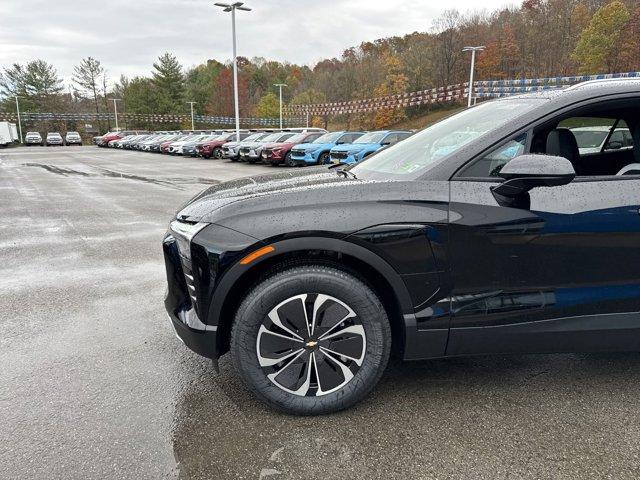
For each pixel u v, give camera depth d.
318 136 19.97
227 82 83.44
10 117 72.56
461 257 2.12
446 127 2.73
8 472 1.88
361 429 2.15
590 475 1.86
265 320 2.14
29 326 3.31
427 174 2.18
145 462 1.94
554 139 2.40
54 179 14.64
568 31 59.72
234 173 17.23
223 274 2.09
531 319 2.22
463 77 64.19
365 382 2.23
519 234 2.12
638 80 2.32
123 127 81.62
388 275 2.11
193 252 2.14
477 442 2.06
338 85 72.62
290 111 58.94
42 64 78.19
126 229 6.72
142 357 2.85
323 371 2.21
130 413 2.28
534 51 61.25
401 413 2.27
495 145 2.19
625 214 2.15
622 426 2.17
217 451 2.01
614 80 2.35
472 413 2.27
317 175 2.71
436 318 2.17
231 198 2.29
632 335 2.28
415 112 64.38
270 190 2.32
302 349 2.19
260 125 72.94
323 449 2.02
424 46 67.81
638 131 2.59
